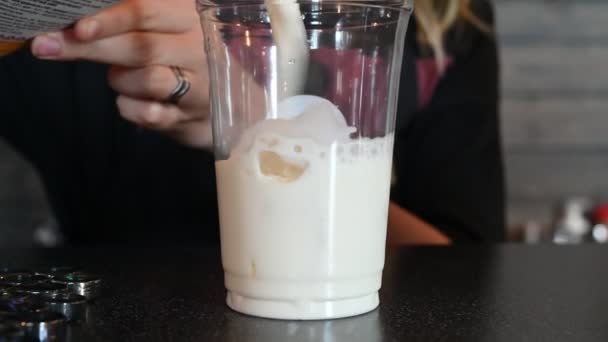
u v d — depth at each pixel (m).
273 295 0.33
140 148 0.85
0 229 1.30
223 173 0.34
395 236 0.70
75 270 0.40
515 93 1.34
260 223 0.33
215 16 0.33
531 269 0.47
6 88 0.84
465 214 0.79
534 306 0.36
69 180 0.88
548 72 1.34
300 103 0.32
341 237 0.33
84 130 0.85
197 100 0.51
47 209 1.30
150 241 0.86
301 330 0.32
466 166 0.81
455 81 0.86
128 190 0.86
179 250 0.55
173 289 0.40
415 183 0.82
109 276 0.44
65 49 0.44
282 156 0.32
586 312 0.35
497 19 1.33
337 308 0.33
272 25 0.32
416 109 0.84
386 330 0.32
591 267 0.48
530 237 1.29
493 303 0.37
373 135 0.33
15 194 1.30
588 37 1.33
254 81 0.32
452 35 0.88
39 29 0.40
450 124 0.83
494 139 0.84
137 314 0.34
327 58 0.32
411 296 0.39
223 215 0.35
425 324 0.33
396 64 0.34
